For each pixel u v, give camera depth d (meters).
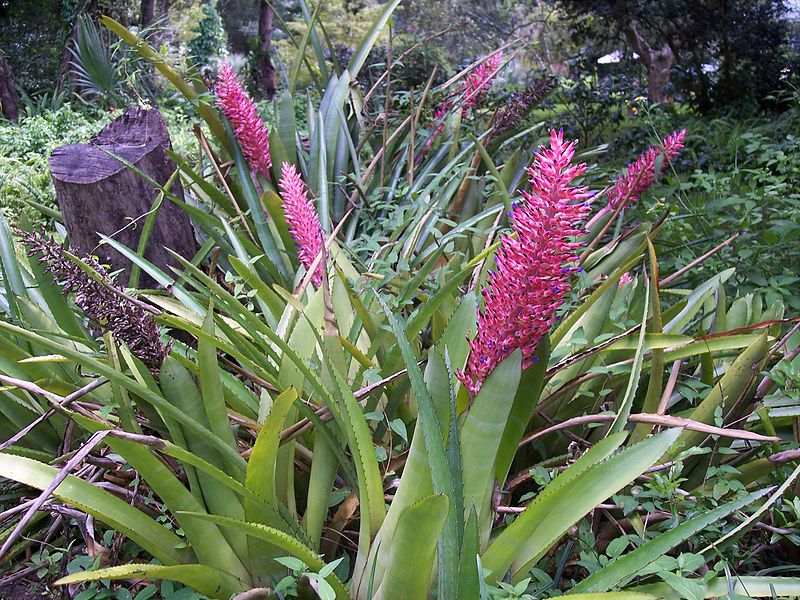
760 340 1.89
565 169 1.33
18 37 13.34
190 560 1.64
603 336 2.00
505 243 1.43
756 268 3.22
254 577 1.63
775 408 2.05
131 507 1.56
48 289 2.24
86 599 1.64
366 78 5.98
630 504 1.67
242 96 3.17
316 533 1.73
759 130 7.14
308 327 2.01
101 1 13.56
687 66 9.61
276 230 3.17
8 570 1.98
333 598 1.21
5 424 2.23
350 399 1.49
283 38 23.83
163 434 1.88
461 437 1.44
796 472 1.43
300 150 3.74
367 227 3.35
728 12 9.00
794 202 3.69
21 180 5.59
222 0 23.70
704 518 1.41
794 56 9.48
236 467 1.66
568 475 1.45
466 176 3.26
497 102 4.35
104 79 9.27
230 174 3.67
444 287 1.92
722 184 4.24
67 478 1.50
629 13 9.24
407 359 1.39
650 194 4.57
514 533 1.41
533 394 1.53
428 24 16.69
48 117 8.87
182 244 3.08
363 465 1.46
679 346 2.07
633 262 2.01
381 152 3.64
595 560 1.59
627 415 1.64
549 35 14.15
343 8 19.16
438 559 1.34
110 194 2.80
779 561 1.91
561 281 1.43
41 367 2.09
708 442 1.98
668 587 1.46
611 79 8.71
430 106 4.14
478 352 1.54
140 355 1.70
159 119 3.30
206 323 1.60
